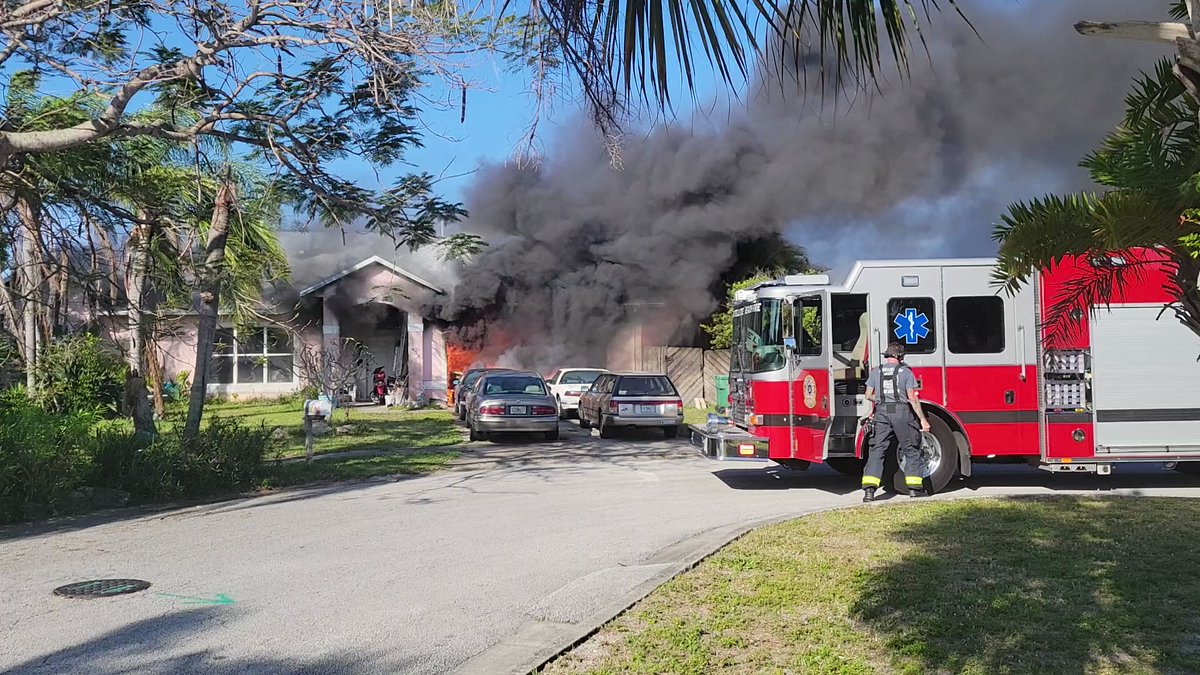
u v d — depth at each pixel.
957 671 4.11
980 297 9.86
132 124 9.38
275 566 6.71
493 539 7.69
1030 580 5.56
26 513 8.80
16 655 4.66
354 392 26.61
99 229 11.54
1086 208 4.57
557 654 4.45
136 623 5.23
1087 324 9.70
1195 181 3.68
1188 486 10.23
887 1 3.65
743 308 11.03
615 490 10.55
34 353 15.94
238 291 13.42
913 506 8.48
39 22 8.88
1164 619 4.77
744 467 12.58
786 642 4.57
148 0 9.14
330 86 10.01
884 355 9.42
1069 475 11.23
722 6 3.22
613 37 3.20
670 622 4.94
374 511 9.20
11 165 9.84
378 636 4.97
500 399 16.05
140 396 12.67
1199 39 2.99
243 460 10.87
